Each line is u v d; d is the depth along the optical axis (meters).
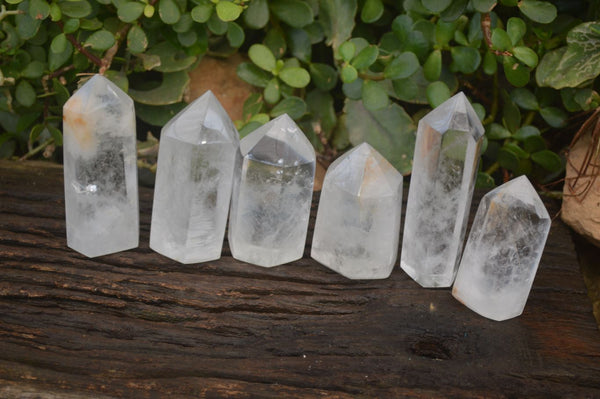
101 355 0.54
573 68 0.63
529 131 0.68
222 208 0.58
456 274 0.59
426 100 0.70
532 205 0.54
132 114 0.56
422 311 0.57
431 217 0.56
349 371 0.54
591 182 0.62
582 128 0.63
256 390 0.53
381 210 0.56
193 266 0.59
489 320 0.57
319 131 0.72
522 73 0.64
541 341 0.56
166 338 0.55
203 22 0.65
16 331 0.55
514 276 0.55
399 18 0.66
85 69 0.70
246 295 0.57
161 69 0.68
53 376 0.53
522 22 0.63
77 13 0.63
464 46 0.66
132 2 0.63
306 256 0.60
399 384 0.53
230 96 0.71
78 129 0.55
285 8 0.68
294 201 0.57
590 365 0.55
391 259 0.58
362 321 0.57
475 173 0.57
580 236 0.67
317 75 0.70
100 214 0.57
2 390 0.52
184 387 0.53
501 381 0.54
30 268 0.58
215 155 0.56
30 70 0.66
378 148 0.70
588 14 0.70
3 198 0.62
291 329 0.56
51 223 0.61
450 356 0.55
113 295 0.57
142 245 0.60
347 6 0.68
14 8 0.66
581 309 0.58
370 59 0.64
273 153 0.56
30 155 0.70
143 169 0.71
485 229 0.55
